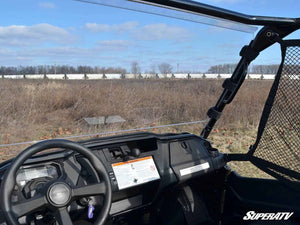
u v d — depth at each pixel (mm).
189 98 3879
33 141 2191
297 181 1447
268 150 1624
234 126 6039
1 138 2127
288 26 1566
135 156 1782
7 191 1161
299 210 1844
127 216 1936
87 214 1626
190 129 4098
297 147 1452
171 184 1921
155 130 3578
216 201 2258
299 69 1419
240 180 2119
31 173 1454
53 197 1219
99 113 2770
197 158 2055
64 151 1628
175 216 2135
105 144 1758
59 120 2482
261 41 1749
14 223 1131
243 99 5648
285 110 1513
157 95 3473
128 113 3086
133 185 1765
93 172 1599
